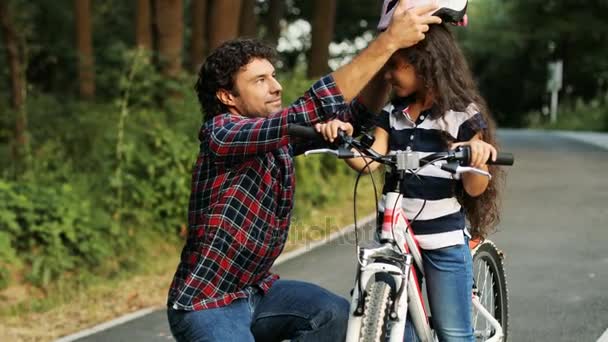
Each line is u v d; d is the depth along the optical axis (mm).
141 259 10828
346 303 4668
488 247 5551
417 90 4617
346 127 4141
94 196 11344
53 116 13922
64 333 8383
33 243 10109
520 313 7484
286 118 4176
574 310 7516
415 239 4699
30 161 11812
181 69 15430
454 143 4535
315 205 13797
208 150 4422
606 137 28797
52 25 28750
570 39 51875
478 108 4535
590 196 13547
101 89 16688
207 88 4602
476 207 4914
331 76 4180
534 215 12055
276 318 4648
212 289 4363
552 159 19328
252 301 4641
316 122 4184
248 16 23266
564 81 55906
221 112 4613
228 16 16203
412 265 4602
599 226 11156
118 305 9266
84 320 8797
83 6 22594
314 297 4609
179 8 15430
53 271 9922
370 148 4234
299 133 4121
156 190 11531
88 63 17047
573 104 51875
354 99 4703
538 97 58156
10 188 10312
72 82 21719
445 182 4605
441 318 4762
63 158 12641
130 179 11328
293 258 10250
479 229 4988
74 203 10594
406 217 4676
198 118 12180
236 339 4328
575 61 54500
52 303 9391
